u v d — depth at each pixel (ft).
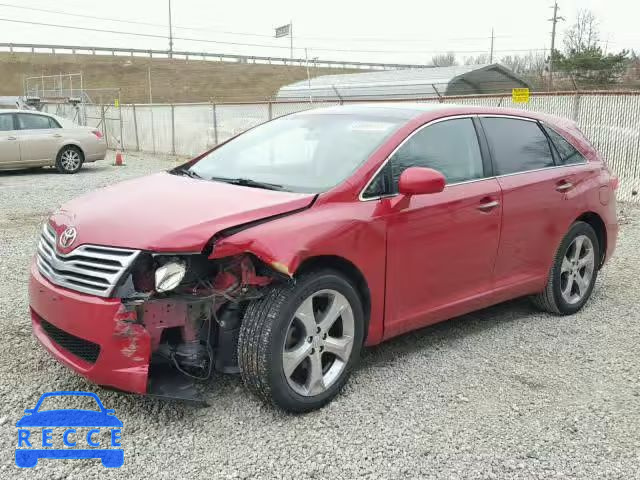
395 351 15.05
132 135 82.89
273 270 11.46
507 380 13.66
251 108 62.49
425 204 13.48
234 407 12.11
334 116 15.58
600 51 137.69
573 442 11.26
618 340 16.12
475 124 15.43
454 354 14.96
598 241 18.69
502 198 15.14
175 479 9.93
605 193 18.34
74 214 12.30
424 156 13.98
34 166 52.24
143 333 10.76
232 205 11.80
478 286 15.08
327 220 11.91
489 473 10.28
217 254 10.79
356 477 10.10
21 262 22.62
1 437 10.96
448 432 11.47
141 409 11.96
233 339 11.75
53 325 11.56
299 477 10.05
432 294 14.03
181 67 259.19
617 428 11.78
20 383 12.89
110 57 267.18
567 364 14.60
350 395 12.75
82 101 90.68
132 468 10.18
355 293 12.36
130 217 11.57
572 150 17.88
